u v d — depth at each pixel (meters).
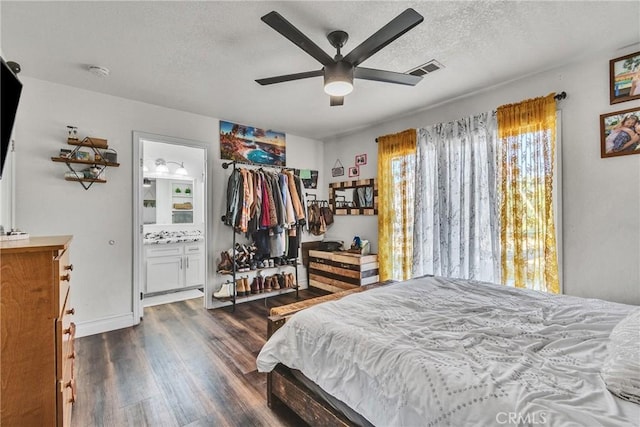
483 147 2.84
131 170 3.09
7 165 2.30
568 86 2.36
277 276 4.15
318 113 3.50
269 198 3.73
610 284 2.18
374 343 1.22
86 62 2.32
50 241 1.27
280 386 1.62
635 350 0.94
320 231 4.58
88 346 2.55
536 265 2.48
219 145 3.73
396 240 3.64
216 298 3.56
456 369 1.01
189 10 1.72
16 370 1.06
